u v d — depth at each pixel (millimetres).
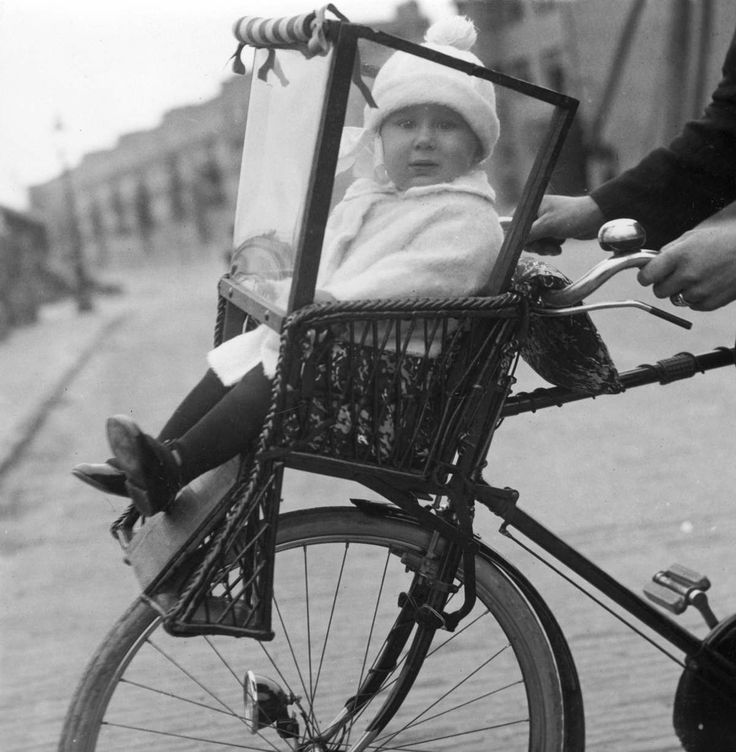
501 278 1986
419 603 2221
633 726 3076
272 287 2004
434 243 1972
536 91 1881
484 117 1973
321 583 4371
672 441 6570
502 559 2268
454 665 3574
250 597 1953
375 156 1998
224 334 2291
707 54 14766
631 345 10297
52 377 14367
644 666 3488
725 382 8211
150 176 71688
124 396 11711
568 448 6727
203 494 1998
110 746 3074
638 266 2027
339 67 1793
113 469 2113
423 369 1974
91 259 71875
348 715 2242
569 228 2533
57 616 4543
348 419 1945
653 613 2322
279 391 1852
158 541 1989
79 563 5367
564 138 1918
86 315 31500
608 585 2273
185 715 3260
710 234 2068
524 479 6086
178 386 12055
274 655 3615
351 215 1995
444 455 2025
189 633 1889
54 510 6691
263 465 1886
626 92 16438
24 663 4000
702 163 2486
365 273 1958
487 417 2055
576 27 20156
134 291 48875
